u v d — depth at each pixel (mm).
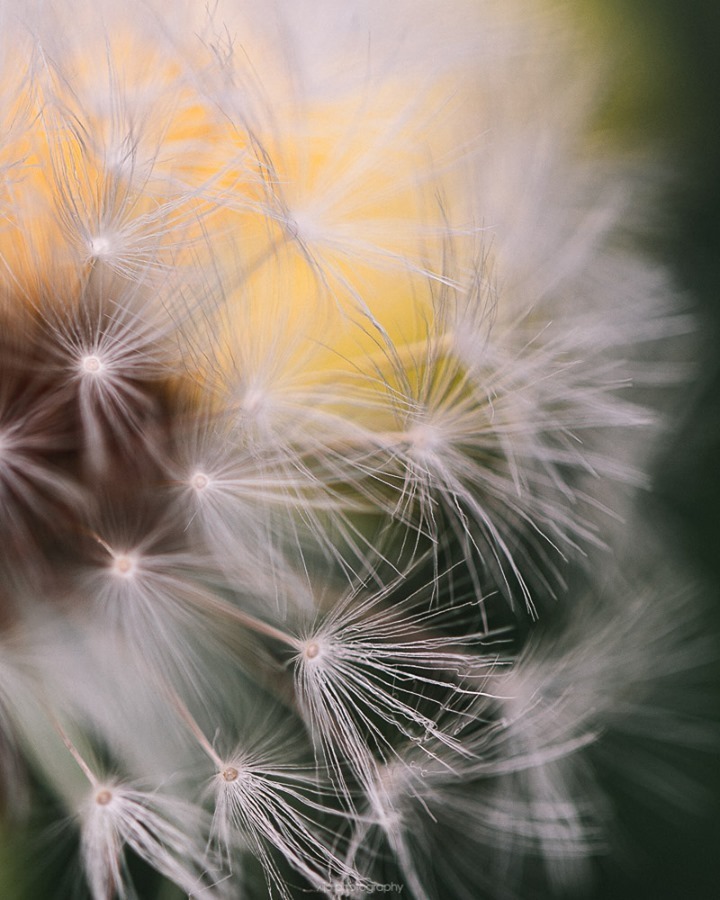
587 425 76
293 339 72
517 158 77
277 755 73
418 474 73
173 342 71
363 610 73
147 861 72
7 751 71
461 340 73
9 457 70
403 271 73
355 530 73
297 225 72
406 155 74
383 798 74
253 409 72
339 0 76
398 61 75
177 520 72
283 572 73
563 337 76
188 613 72
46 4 73
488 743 77
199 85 72
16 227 71
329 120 74
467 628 76
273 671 73
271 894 75
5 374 70
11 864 72
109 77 71
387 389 72
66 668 71
